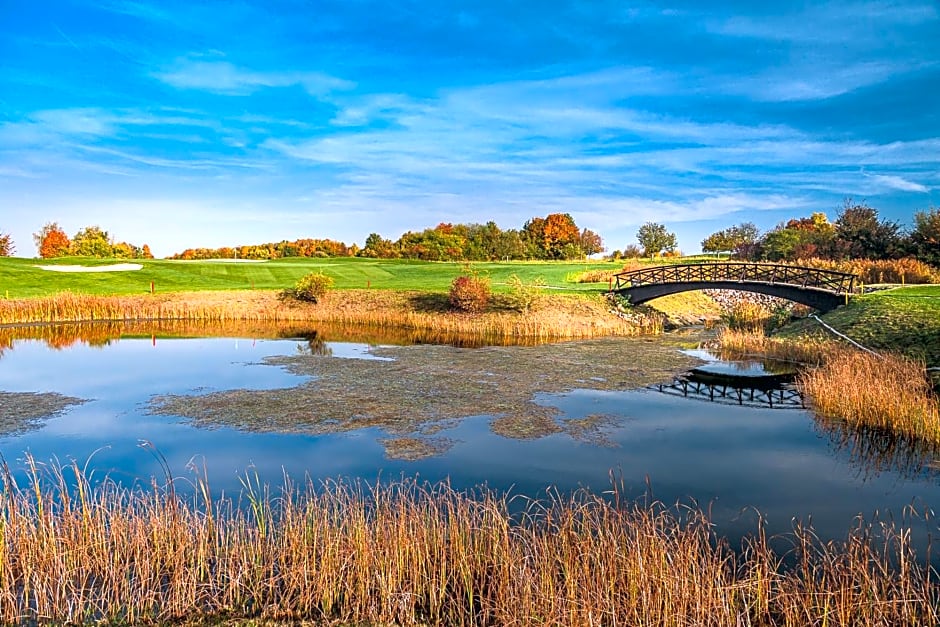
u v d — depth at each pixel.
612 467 12.62
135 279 50.22
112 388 19.75
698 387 20.41
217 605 7.28
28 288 44.19
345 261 70.62
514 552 7.63
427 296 41.84
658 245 76.94
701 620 6.49
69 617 7.05
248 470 12.24
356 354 26.91
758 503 10.76
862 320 27.02
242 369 23.11
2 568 7.56
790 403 18.19
